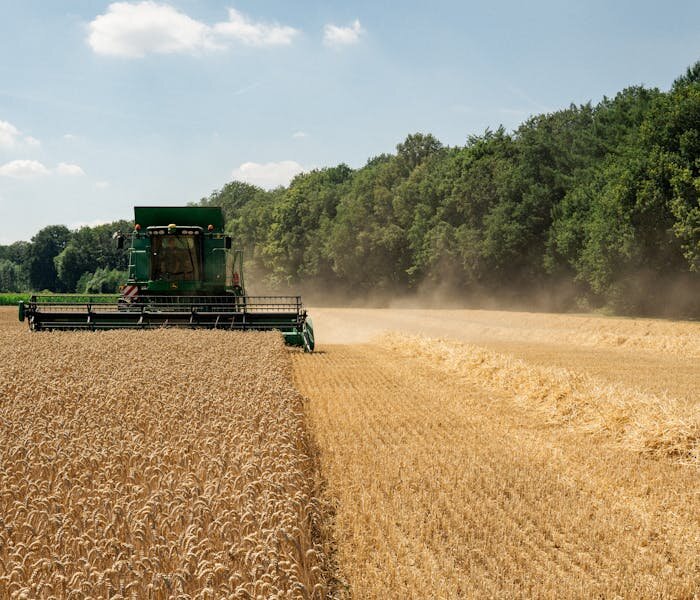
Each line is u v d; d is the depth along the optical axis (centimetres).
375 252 8981
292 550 570
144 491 669
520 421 1334
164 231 2450
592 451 1111
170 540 554
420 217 8181
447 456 1051
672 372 2028
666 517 812
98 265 18912
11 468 728
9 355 1739
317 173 12469
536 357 2438
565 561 672
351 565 657
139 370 1473
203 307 2480
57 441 820
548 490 898
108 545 533
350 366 2141
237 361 1623
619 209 4706
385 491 874
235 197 17788
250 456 775
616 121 6456
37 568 485
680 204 4288
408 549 694
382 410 1418
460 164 7875
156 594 477
